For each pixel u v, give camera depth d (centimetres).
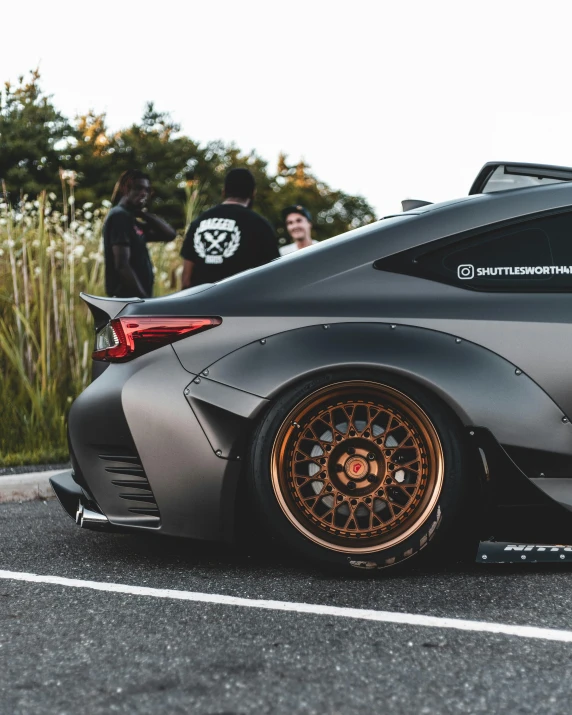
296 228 744
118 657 213
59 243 692
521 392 278
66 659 213
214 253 534
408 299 290
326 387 278
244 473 284
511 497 279
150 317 292
